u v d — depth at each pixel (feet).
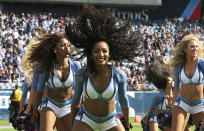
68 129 19.08
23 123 21.01
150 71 24.45
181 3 113.70
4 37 78.38
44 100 18.69
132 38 14.15
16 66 69.31
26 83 22.02
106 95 13.78
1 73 66.28
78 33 13.84
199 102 19.92
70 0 103.45
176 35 100.89
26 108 21.94
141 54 14.73
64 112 18.86
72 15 105.70
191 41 19.56
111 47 13.93
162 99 24.02
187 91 19.89
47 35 18.52
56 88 18.57
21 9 101.55
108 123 14.24
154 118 24.18
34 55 18.52
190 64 19.88
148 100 63.77
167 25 103.81
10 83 60.80
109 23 13.70
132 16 111.75
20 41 79.25
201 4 114.01
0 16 87.92
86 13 13.75
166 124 23.93
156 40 93.40
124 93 14.05
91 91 13.73
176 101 20.15
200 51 20.03
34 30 85.97
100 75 13.70
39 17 93.15
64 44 18.37
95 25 13.65
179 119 19.70
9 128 42.86
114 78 13.76
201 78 19.74
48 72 18.30
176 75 20.35
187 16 113.70
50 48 18.44
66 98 18.80
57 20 95.40
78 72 13.92
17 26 85.15
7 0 99.04
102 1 107.34
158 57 25.07
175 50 20.17
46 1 101.71
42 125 18.15
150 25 104.47
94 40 13.73
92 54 13.61
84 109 14.20
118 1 108.37
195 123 20.67
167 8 113.50
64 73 18.62
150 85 68.44
